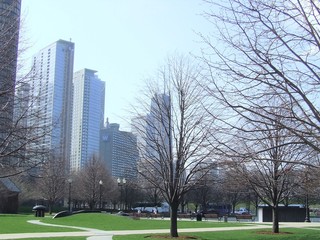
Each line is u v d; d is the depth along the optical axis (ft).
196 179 81.15
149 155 97.55
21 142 34.96
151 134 87.45
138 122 89.30
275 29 25.80
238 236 84.58
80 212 155.22
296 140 29.91
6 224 107.86
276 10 25.46
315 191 59.36
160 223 123.75
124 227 108.06
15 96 33.86
